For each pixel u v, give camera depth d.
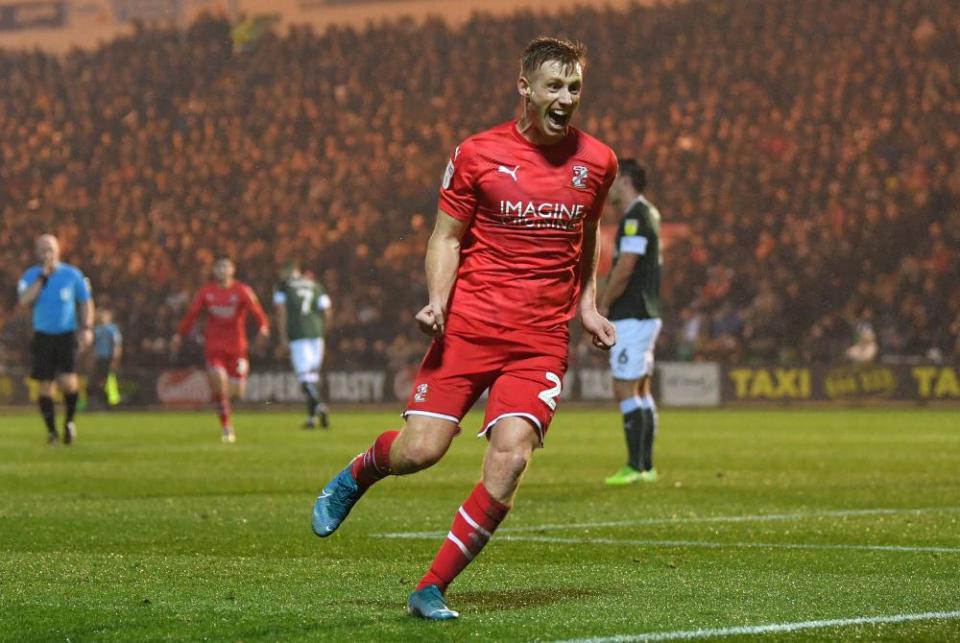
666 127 62.75
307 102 69.81
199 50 73.88
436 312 8.93
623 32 66.75
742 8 65.69
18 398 53.91
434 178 63.81
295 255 61.06
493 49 68.62
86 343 29.94
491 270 9.02
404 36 70.56
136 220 67.81
